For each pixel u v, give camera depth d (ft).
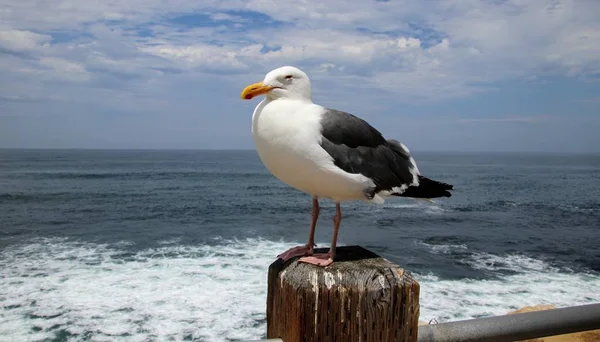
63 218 84.89
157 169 264.11
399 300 5.98
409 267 50.80
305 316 5.93
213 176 210.18
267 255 54.65
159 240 64.23
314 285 5.95
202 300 37.35
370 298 5.92
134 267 47.83
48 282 42.06
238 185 163.73
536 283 45.16
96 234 68.74
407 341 6.06
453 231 75.15
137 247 59.11
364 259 7.35
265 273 45.42
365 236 69.92
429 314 35.94
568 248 62.75
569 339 20.81
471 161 505.66
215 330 32.14
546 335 6.72
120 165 305.32
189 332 31.83
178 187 153.28
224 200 116.98
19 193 127.03
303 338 5.96
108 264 49.26
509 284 44.55
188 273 45.32
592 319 6.84
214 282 42.09
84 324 32.89
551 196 135.44
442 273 48.16
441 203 113.19
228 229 74.13
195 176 208.23
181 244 61.41
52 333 31.63
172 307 35.86
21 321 33.35
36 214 89.71
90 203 107.65
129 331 31.94
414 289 6.03
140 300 37.35
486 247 62.75
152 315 34.40
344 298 5.89
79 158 435.12
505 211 101.09
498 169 314.55
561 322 6.66
